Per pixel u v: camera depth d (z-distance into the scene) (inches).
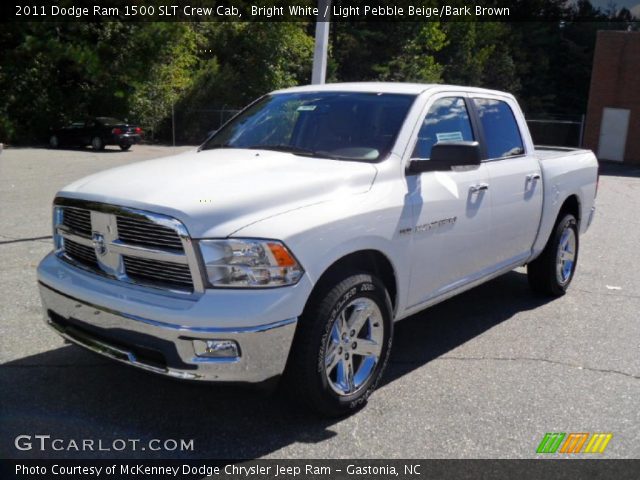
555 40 2209.6
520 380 177.0
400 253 162.7
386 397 164.6
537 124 1323.8
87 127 1042.7
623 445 144.1
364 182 157.9
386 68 1568.7
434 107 187.5
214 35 1380.4
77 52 374.0
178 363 129.7
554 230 246.7
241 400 160.4
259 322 129.0
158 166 162.4
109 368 175.8
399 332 214.7
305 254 135.9
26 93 999.0
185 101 1344.7
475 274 201.6
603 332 217.9
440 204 175.2
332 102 191.9
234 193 138.3
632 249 359.6
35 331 199.6
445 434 146.7
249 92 1425.9
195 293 131.3
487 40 1893.5
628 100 1168.8
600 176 895.1
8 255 288.7
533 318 231.9
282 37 1392.7
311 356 139.9
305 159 168.6
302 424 149.3
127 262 140.7
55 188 522.9
